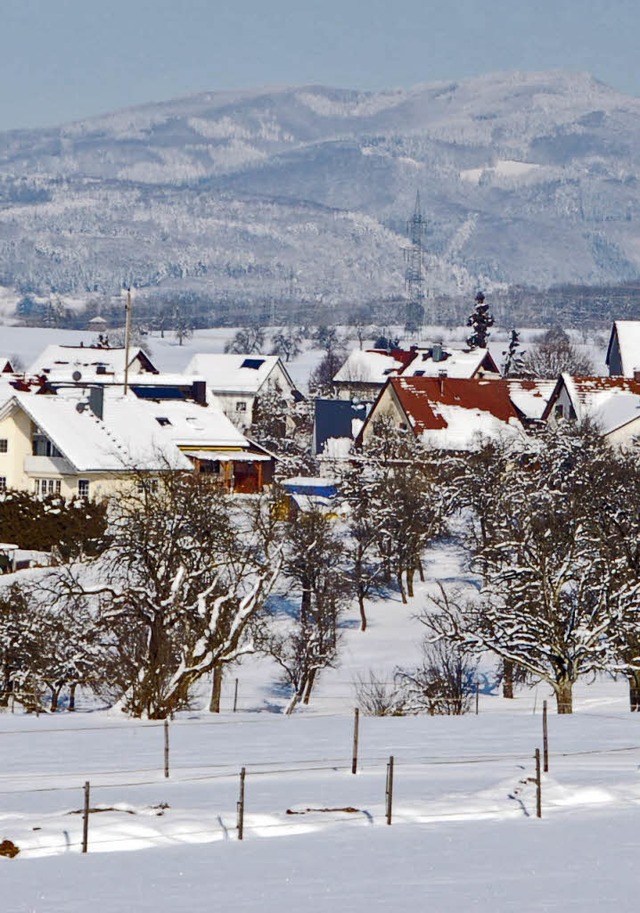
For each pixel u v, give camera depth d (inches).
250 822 4047.7
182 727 6343.5
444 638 7500.0
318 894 3284.9
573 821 4062.5
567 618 7386.8
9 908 3201.3
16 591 7573.8
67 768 4987.7
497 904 3176.7
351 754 5265.8
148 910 3174.2
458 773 4781.0
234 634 6988.2
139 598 6919.3
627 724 6220.5
